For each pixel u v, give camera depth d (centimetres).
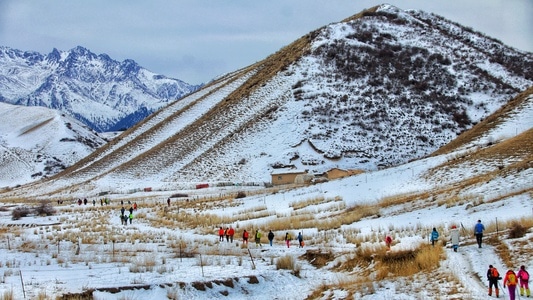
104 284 2269
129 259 2972
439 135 10456
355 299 2100
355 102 11200
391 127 10562
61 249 3434
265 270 2692
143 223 5341
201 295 2275
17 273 2523
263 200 6297
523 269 1823
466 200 3991
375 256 2764
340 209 4997
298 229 4275
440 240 2872
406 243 2998
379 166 9406
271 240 3597
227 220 5144
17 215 6206
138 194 9431
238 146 10631
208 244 3694
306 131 10388
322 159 9600
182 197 8100
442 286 2081
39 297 1956
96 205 8000
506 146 5659
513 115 7150
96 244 3706
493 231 2895
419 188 5322
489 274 1864
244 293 2384
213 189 8900
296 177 8375
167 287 2267
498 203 3638
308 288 2434
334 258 2981
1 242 3822
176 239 3938
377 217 4244
